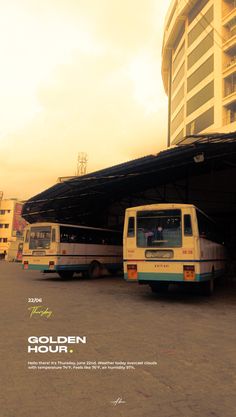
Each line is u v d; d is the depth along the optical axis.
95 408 3.23
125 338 5.98
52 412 3.14
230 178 19.83
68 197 22.86
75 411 3.16
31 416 3.05
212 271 12.44
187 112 52.56
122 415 3.09
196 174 19.95
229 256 21.69
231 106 44.28
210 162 16.67
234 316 8.26
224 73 44.75
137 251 10.84
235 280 19.09
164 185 22.25
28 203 26.50
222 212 23.70
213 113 45.94
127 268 10.93
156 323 7.32
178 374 4.23
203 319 7.84
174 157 15.02
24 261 18.11
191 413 3.16
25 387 3.75
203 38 50.03
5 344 5.47
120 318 7.81
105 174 18.23
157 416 3.09
